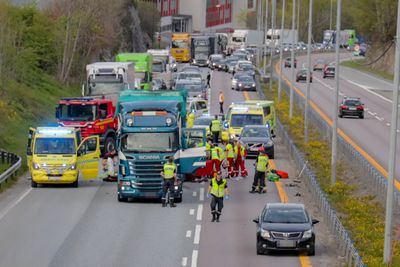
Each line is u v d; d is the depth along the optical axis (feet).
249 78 590.96
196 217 215.51
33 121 410.11
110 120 316.40
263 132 323.16
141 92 252.83
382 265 161.48
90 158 261.85
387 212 166.71
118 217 214.28
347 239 166.40
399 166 302.66
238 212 222.69
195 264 167.53
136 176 230.89
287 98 539.29
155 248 181.47
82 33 551.59
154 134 231.09
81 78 557.33
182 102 242.99
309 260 170.50
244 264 167.22
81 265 166.20
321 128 389.39
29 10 531.91
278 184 265.34
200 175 250.16
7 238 190.29
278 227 173.68
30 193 246.88
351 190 254.27
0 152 290.15
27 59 490.90
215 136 342.23
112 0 611.88
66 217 213.87
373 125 435.53
